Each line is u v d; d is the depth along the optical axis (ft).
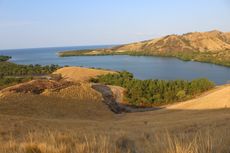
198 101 177.17
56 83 179.42
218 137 18.26
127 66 586.04
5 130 59.57
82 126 84.38
